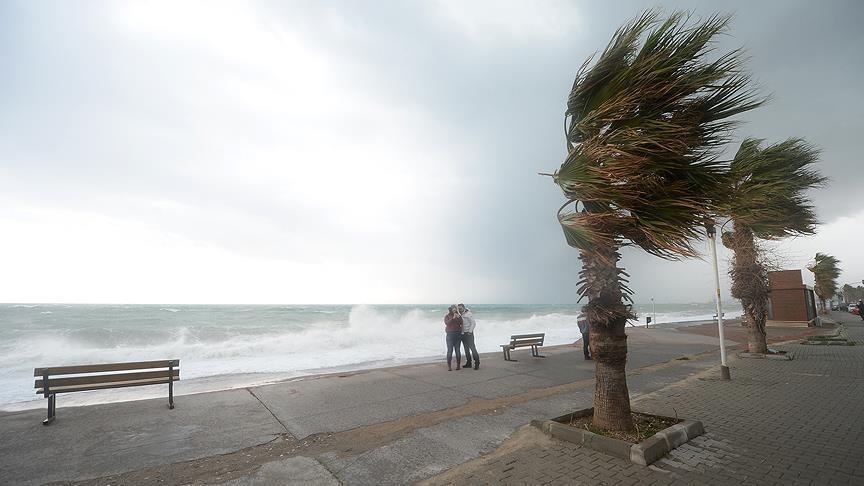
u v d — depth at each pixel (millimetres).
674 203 3986
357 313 26922
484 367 10547
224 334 19641
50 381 5551
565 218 4668
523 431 5105
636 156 3924
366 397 7141
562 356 12773
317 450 4605
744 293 11594
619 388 4746
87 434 5141
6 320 25703
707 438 4699
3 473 3982
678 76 4094
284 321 28297
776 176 8656
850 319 33094
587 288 4754
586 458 4145
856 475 3650
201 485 3709
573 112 4984
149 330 18594
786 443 4504
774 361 10773
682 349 14273
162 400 6930
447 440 4859
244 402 6777
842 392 7062
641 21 4281
